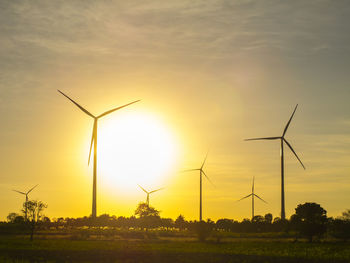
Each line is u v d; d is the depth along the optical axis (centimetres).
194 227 15250
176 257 9731
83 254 10088
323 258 9738
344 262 9144
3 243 12388
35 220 14050
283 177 17062
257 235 17362
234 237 16575
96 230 17662
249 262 9088
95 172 15900
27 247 11344
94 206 15962
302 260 9412
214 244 13038
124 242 13400
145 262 8962
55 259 9288
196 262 9019
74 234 16125
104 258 9488
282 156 16912
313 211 15225
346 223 16438
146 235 16275
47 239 14188
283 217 17088
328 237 16588
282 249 11512
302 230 14850
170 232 18112
